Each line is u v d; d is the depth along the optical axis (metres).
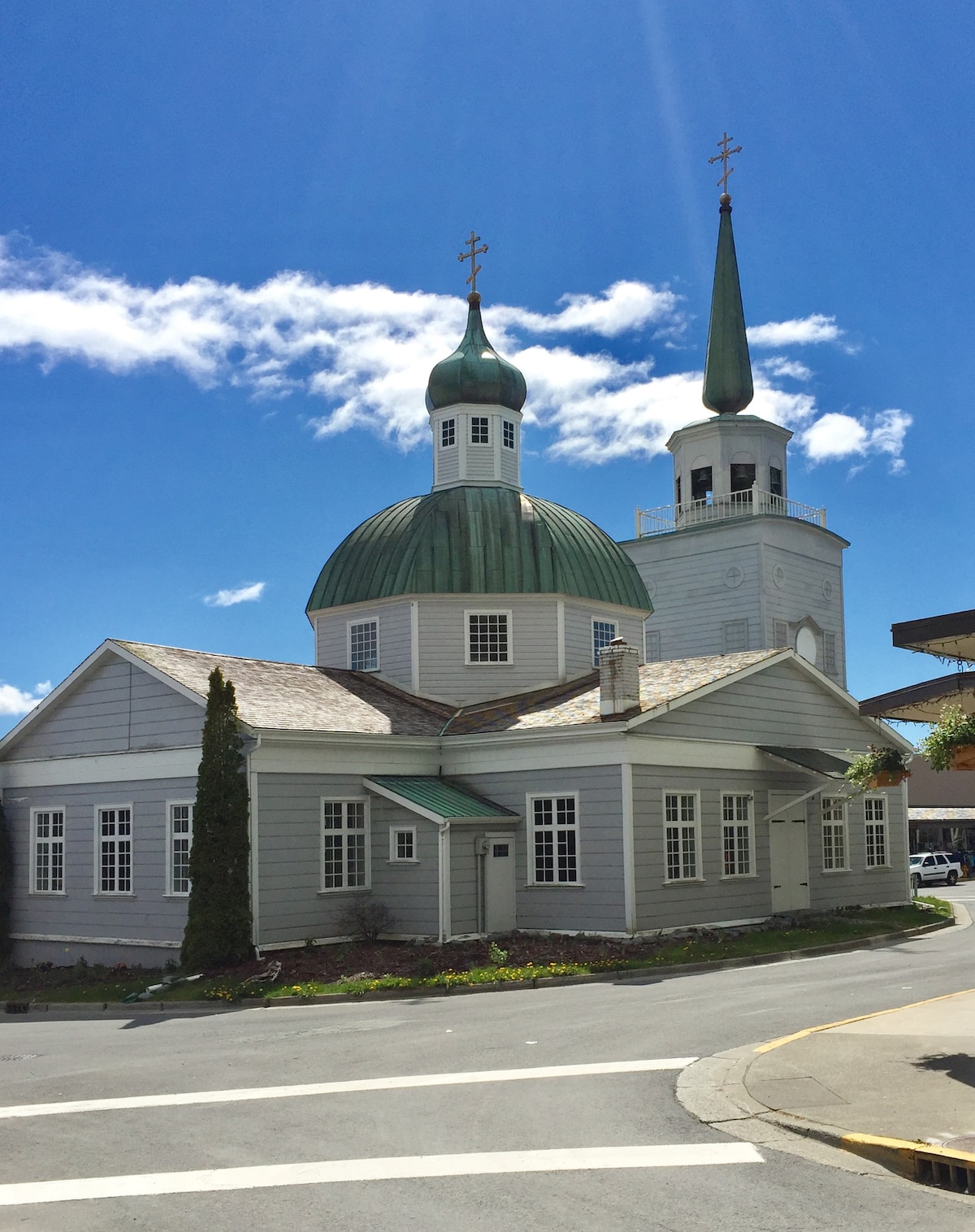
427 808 25.25
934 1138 9.30
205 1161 9.53
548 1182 8.72
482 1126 10.39
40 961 28.61
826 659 48.47
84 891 27.72
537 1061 13.27
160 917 25.83
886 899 32.94
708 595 46.97
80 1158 9.77
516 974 21.11
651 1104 11.04
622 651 25.56
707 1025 15.20
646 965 21.98
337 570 33.59
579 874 25.42
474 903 25.59
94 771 27.81
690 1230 7.70
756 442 47.53
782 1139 9.83
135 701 27.06
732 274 48.91
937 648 14.71
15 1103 12.11
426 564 31.61
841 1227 7.76
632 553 49.38
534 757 26.50
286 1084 12.49
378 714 28.36
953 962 21.61
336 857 25.69
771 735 29.38
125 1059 14.80
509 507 32.97
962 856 60.19
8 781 30.05
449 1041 14.84
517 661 31.36
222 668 27.72
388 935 25.67
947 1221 7.88
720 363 48.28
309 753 25.28
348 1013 18.58
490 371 35.03
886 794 33.59
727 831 27.73
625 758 24.94
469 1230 7.71
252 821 24.02
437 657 31.28
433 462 35.66
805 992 17.97
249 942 23.52
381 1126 10.46
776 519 45.94
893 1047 12.83
